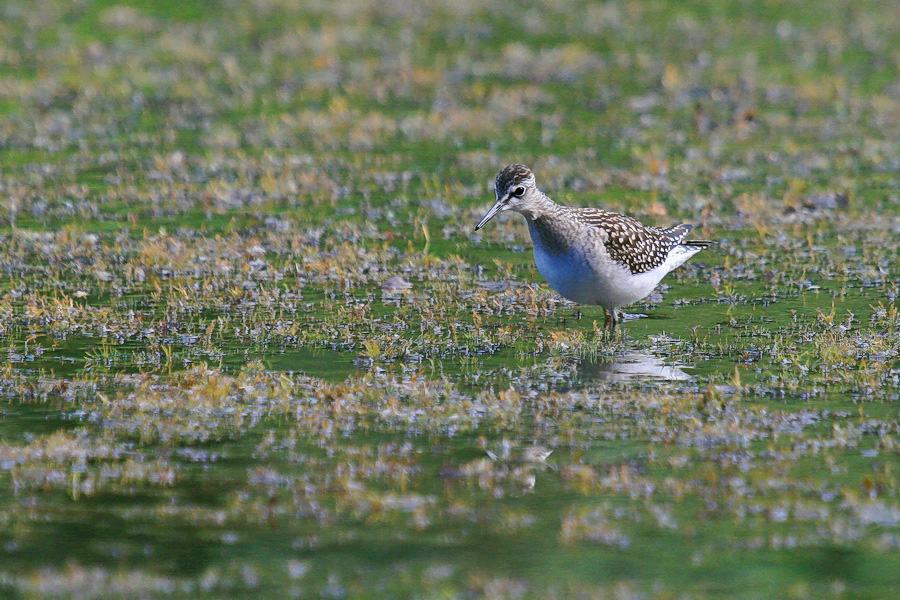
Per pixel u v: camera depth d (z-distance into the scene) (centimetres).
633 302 1555
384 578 867
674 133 2705
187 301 1602
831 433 1125
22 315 1523
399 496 992
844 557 896
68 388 1248
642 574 873
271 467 1049
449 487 1013
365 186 2270
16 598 833
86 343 1419
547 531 937
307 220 2044
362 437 1123
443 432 1138
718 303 1614
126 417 1167
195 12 4009
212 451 1086
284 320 1515
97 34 3666
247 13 4019
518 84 3177
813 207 2106
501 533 934
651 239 1485
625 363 1357
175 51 3488
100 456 1073
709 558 896
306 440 1115
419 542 920
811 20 4019
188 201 2152
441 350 1405
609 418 1172
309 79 3203
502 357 1380
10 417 1162
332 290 1664
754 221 2030
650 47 3625
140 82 3144
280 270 1752
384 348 1405
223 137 2598
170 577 866
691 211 2105
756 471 1040
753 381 1284
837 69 3344
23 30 3681
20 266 1756
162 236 1884
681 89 3120
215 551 903
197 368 1295
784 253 1867
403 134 2686
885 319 1517
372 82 3177
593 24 3947
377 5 4191
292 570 877
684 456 1075
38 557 891
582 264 1438
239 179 2288
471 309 1583
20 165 2380
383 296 1634
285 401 1205
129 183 2255
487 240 1945
